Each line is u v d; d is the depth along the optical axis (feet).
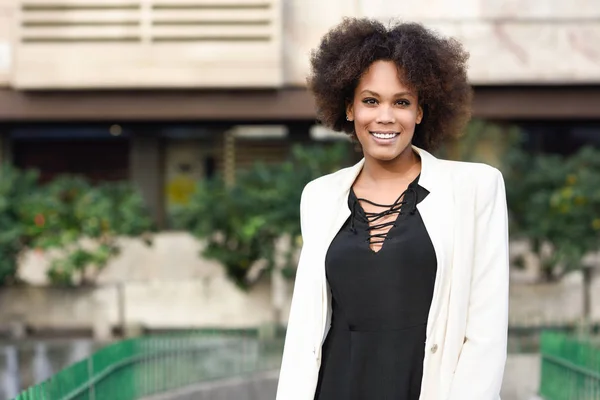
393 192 9.34
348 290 9.04
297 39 48.42
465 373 8.59
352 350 9.03
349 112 10.15
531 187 38.34
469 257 8.81
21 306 36.35
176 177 57.88
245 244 36.86
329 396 9.14
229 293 36.86
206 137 57.62
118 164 58.08
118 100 49.42
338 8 48.08
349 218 9.30
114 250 38.70
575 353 18.99
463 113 10.14
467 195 8.97
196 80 47.73
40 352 30.50
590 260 42.88
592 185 36.96
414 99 9.36
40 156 58.18
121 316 36.32
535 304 35.60
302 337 9.34
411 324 8.84
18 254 37.78
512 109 49.44
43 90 49.11
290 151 56.24
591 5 47.50
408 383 8.78
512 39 47.65
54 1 47.78
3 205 36.76
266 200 36.76
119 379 18.92
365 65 9.29
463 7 47.67
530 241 37.65
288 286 36.83
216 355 22.68
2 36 48.34
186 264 45.03
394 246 8.88
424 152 9.37
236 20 47.55
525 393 22.82
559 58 47.65
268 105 49.08
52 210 37.27
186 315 36.86
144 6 47.65
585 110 49.39
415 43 9.31
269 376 23.04
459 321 8.70
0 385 25.53
